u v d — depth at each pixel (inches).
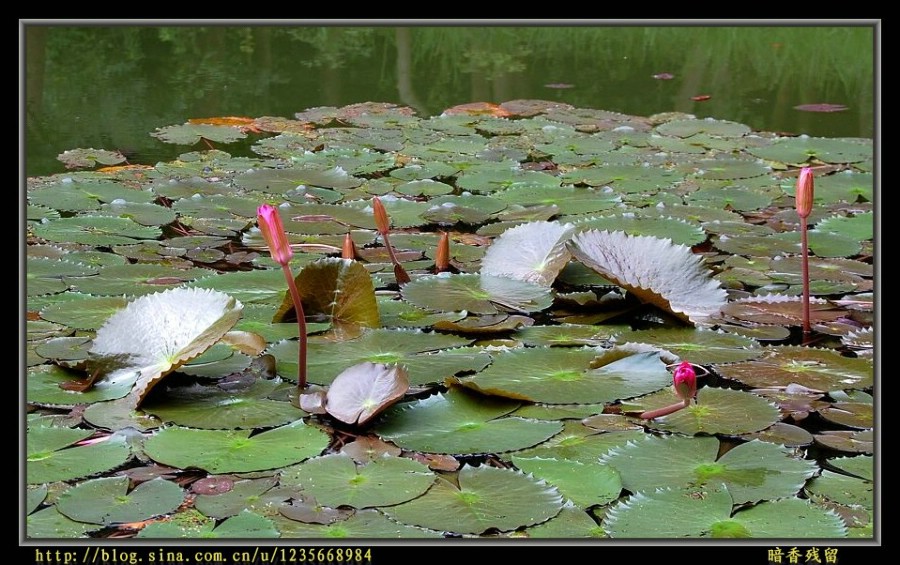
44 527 96.7
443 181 237.5
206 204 209.9
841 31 480.1
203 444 112.8
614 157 259.4
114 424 117.3
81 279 163.8
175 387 126.6
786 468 109.5
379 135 279.6
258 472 107.5
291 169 238.4
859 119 316.5
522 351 138.1
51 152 251.8
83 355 134.0
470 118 305.3
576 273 172.6
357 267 146.3
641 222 196.1
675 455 112.3
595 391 126.5
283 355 136.6
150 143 264.5
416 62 405.1
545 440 115.2
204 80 351.3
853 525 99.6
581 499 103.8
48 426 116.2
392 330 145.6
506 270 167.6
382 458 110.5
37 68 355.6
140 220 197.9
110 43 403.9
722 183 235.1
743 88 367.6
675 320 151.9
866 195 225.5
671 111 327.9
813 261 179.9
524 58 422.6
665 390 127.6
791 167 253.3
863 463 111.7
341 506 101.3
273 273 168.2
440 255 172.6
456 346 140.9
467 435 116.2
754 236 193.5
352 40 442.9
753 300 159.2
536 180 235.0
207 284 162.6
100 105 307.7
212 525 97.4
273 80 358.0
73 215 200.2
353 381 121.6
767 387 130.3
